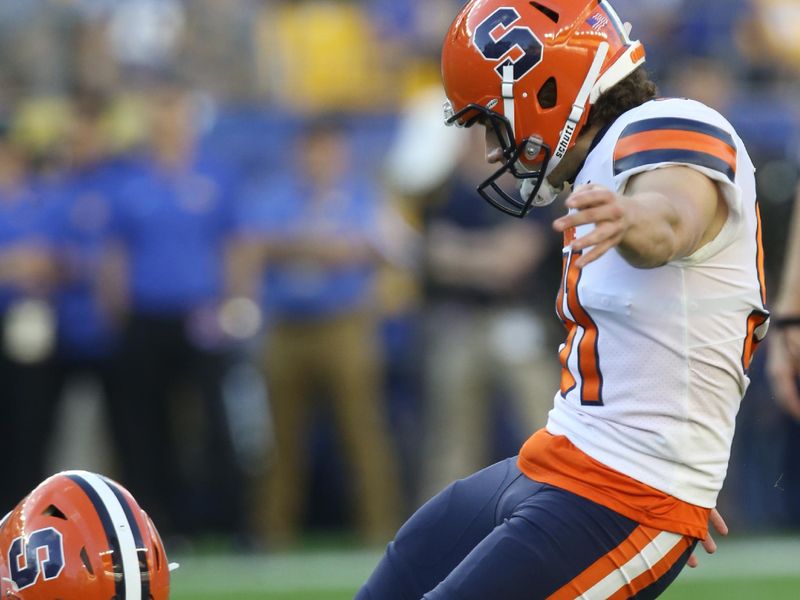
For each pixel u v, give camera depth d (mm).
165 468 26203
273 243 26344
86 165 26531
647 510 9680
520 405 25969
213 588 22641
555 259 25984
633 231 8516
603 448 9758
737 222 9445
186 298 25797
